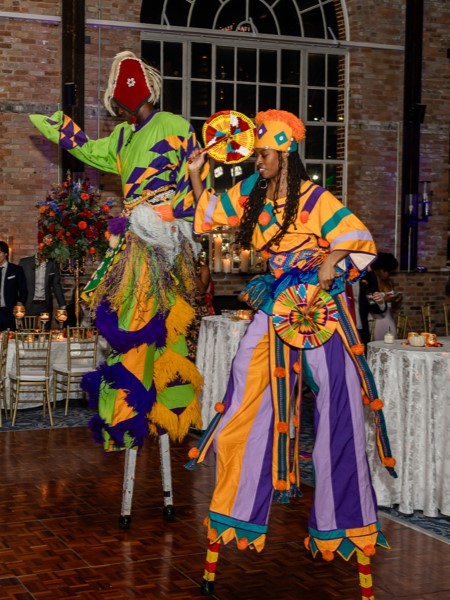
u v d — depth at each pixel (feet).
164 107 43.39
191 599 13.80
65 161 40.45
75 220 29.45
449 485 18.25
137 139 17.01
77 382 29.27
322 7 45.24
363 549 13.12
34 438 25.32
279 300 13.21
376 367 18.94
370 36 45.44
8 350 28.99
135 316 16.78
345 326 13.30
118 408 16.99
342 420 13.23
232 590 14.20
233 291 43.04
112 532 16.93
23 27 40.09
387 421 18.71
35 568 14.99
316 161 45.55
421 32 45.88
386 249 46.32
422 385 18.43
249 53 44.57
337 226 12.98
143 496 19.43
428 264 47.06
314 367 13.24
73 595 13.85
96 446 24.30
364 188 45.80
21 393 29.76
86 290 17.25
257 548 13.48
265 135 13.16
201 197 14.07
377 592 14.19
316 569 15.17
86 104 41.06
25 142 40.27
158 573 14.85
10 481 20.54
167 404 17.66
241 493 13.42
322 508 13.23
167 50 43.24
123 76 17.10
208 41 43.78
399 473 18.69
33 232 40.55
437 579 14.79
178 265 17.13
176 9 43.21
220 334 25.45
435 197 47.06
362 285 29.01
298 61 45.14
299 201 13.15
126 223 16.89
